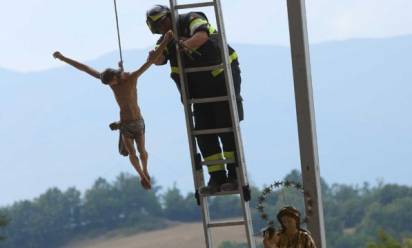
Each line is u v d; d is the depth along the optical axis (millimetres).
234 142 22828
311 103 22172
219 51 22672
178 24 22688
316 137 22266
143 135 22047
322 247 21875
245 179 22703
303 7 22156
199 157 23031
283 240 18797
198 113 23219
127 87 21812
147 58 21625
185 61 22750
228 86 22453
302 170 22219
